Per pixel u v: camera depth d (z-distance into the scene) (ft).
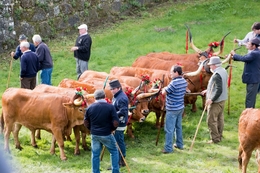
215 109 29.25
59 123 27.20
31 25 55.21
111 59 49.32
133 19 63.41
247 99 33.37
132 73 35.68
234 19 60.18
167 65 36.96
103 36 57.11
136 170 25.45
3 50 52.29
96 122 22.99
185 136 31.48
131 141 30.58
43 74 39.37
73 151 28.99
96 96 23.15
